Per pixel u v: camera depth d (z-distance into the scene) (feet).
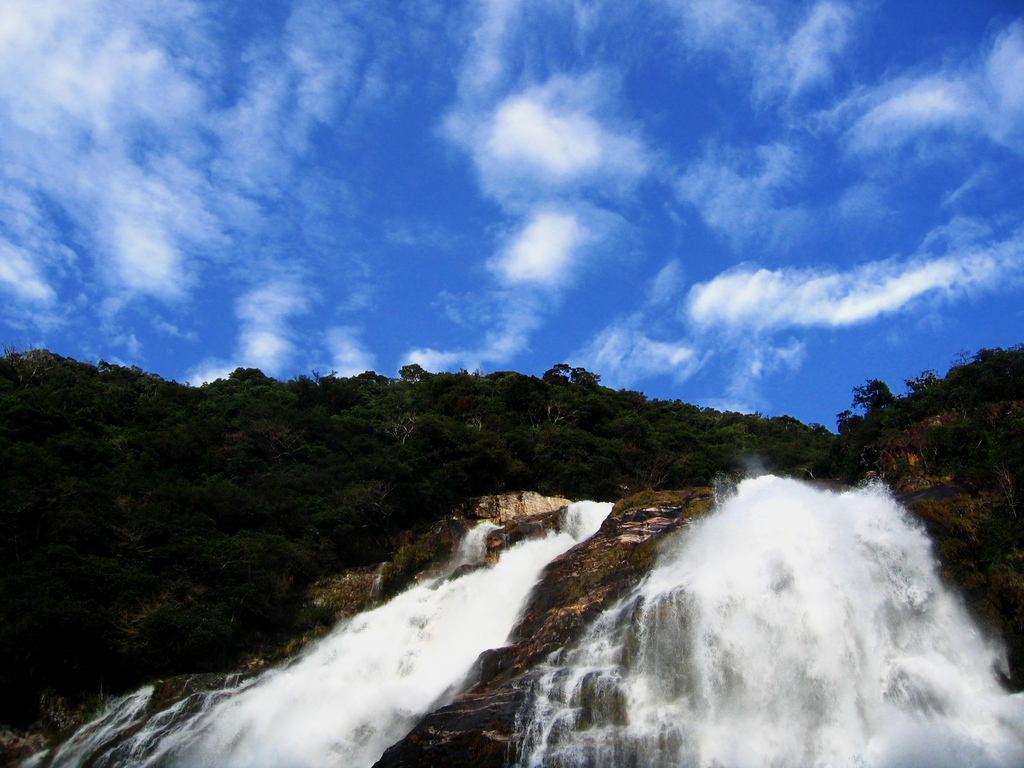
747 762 90.43
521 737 92.89
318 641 161.68
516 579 157.38
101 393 255.09
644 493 165.58
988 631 101.60
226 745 123.13
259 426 223.51
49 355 272.51
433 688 126.93
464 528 190.60
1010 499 116.37
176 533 169.68
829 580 110.32
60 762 125.70
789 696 98.53
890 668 98.27
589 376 373.81
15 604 134.51
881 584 109.29
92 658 136.77
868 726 93.25
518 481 240.94
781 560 115.03
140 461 204.85
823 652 102.01
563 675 103.86
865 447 169.99
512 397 305.94
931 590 107.65
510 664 116.26
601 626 116.16
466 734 94.43
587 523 191.93
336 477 212.64
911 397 184.85
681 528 135.03
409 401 296.71
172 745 124.26
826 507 124.47
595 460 247.70
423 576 179.83
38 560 147.54
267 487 202.39
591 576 135.03
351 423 247.91
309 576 181.47
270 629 162.30
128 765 122.62
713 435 305.32
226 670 150.30
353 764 112.78
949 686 94.63
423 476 226.17
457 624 152.25
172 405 258.37
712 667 103.09
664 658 105.09
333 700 128.77
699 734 94.79
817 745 92.02
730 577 114.21
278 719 126.21
